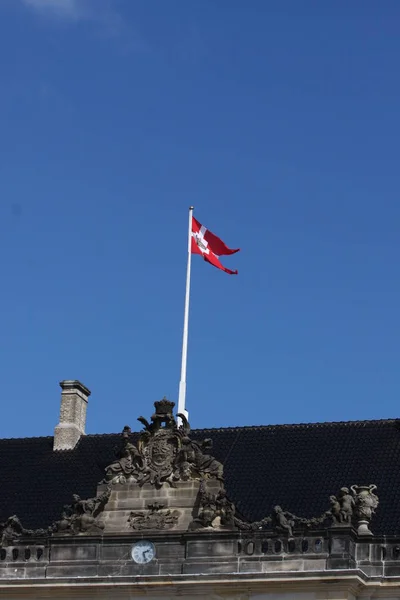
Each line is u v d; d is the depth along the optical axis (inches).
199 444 3801.7
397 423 4212.6
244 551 3639.3
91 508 3789.4
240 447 4252.0
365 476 4033.0
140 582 3654.0
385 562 3604.8
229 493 4062.5
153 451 3814.0
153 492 3784.5
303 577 3555.6
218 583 3604.8
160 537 3710.6
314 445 4200.3
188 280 4293.8
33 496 4237.2
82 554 3740.2
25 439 4512.8
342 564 3560.5
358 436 4200.3
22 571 3757.4
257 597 3592.5
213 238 4372.5
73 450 4419.3
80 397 4527.6
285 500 4003.4
